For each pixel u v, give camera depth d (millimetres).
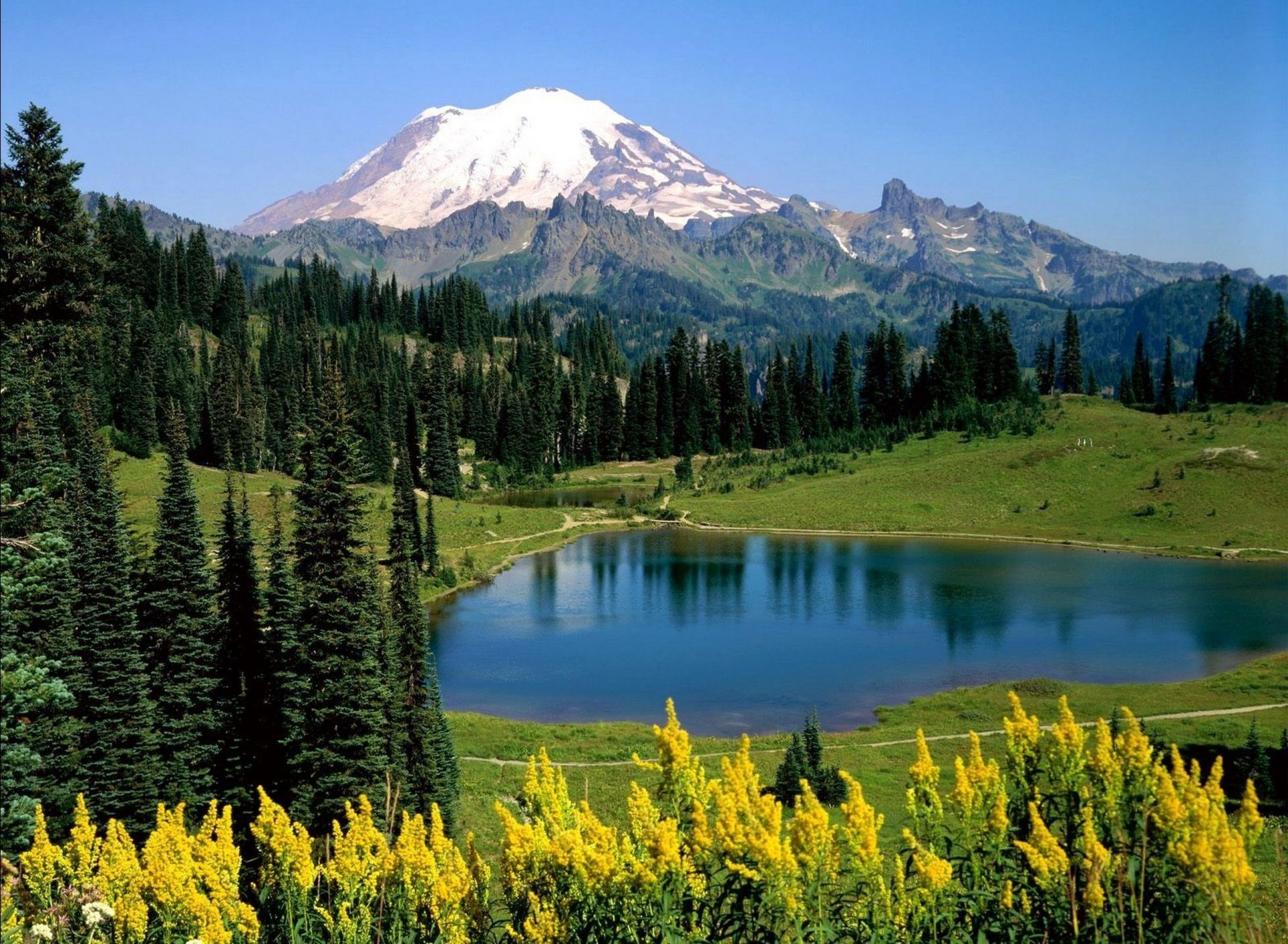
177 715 42438
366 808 14344
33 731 31938
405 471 49625
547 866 12273
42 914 14961
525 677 80125
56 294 50344
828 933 10945
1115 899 10156
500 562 130375
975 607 103125
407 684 43688
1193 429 176625
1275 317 191250
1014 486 163000
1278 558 126812
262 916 15438
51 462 40625
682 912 11594
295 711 40531
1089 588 111750
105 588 40062
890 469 181500
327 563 40750
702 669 81688
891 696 73250
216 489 133625
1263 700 64875
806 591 112438
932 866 10719
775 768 51688
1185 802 10312
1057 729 11508
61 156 50219
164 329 188250
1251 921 10258
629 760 55156
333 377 42406
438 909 13094
